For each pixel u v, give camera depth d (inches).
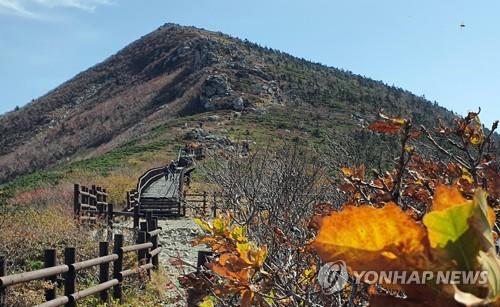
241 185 201.0
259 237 112.9
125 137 2300.7
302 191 163.9
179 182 794.8
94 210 596.1
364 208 16.1
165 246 478.3
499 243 30.2
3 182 2539.4
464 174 57.7
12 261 350.3
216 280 79.0
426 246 15.2
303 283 72.7
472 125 55.6
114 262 312.3
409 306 15.2
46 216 504.4
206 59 2721.5
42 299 256.4
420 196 56.5
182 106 2321.6
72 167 1311.5
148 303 304.3
